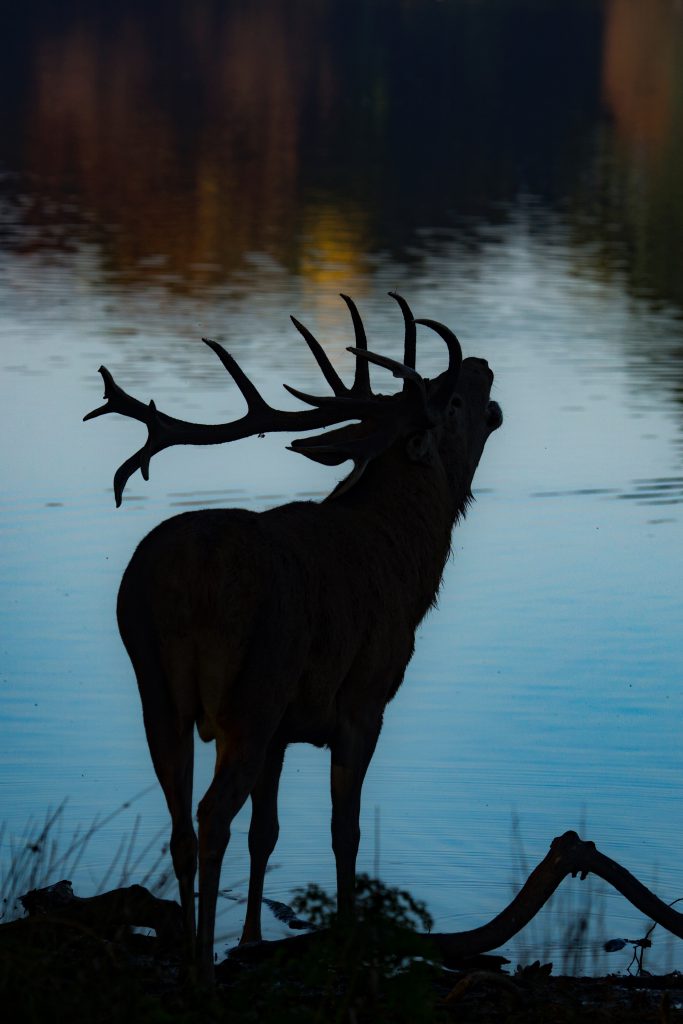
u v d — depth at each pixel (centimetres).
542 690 4484
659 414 7862
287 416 3108
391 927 2288
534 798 3734
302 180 18462
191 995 2366
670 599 5319
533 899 2941
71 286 11325
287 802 3728
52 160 19838
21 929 2581
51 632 4866
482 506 6412
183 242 13650
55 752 3941
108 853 3331
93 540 5766
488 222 15450
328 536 2856
